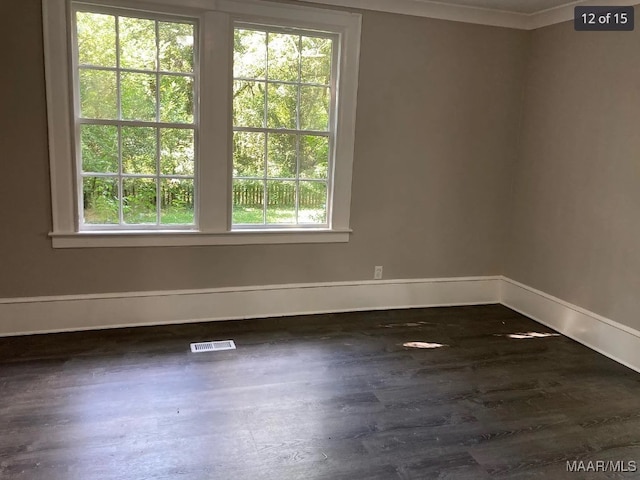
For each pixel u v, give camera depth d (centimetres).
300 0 339
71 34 306
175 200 346
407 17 366
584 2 340
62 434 219
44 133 310
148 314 348
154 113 332
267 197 364
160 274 346
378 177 382
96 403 245
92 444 213
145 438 219
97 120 321
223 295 362
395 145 381
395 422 240
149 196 340
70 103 312
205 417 237
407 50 370
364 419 242
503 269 432
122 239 333
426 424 240
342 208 377
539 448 224
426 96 381
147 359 296
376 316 387
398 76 371
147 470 198
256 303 370
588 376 297
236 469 201
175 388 263
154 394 256
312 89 361
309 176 372
